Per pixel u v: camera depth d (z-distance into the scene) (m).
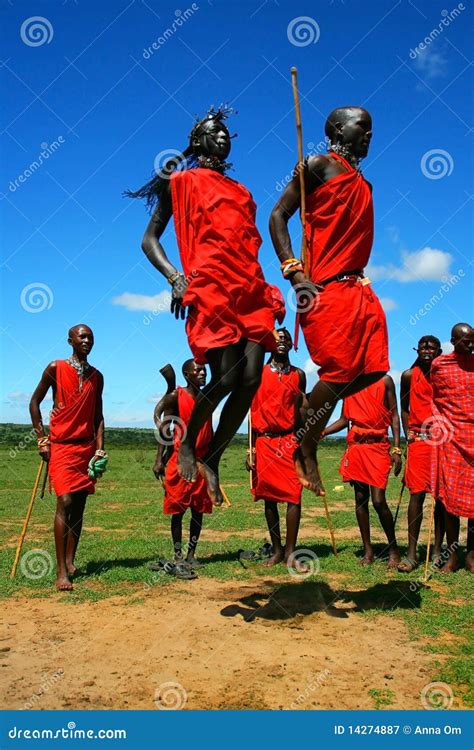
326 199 5.64
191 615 6.77
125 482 23.50
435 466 8.88
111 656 5.63
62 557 8.00
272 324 5.48
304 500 17.80
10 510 15.92
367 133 5.81
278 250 5.77
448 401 8.91
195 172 5.57
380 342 5.71
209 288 5.25
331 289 5.61
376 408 9.23
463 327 8.91
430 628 6.36
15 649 5.82
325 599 7.41
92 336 8.48
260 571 8.67
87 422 8.40
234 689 4.96
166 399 9.10
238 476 24.80
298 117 5.68
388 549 9.87
